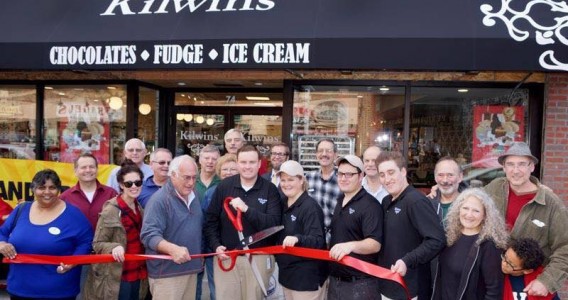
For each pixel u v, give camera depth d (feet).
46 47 20.25
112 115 24.91
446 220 11.70
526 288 10.60
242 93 28.43
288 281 12.94
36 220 12.85
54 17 21.36
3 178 19.84
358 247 11.44
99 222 13.28
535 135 21.39
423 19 18.63
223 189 13.65
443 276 11.10
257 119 28.60
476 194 10.82
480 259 10.56
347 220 12.16
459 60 17.72
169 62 19.19
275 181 18.38
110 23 20.59
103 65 19.71
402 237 11.47
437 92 22.20
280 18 19.47
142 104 25.98
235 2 20.45
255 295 13.60
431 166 22.26
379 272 11.06
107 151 25.02
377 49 18.06
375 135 22.72
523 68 17.57
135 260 13.43
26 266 12.78
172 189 13.05
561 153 20.72
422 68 17.88
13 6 22.24
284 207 13.47
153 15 20.57
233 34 18.99
